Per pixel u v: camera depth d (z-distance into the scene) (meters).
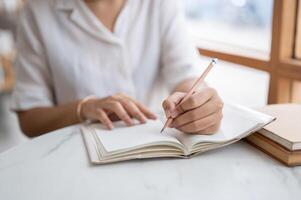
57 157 0.60
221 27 1.56
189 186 0.50
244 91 1.39
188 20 1.77
